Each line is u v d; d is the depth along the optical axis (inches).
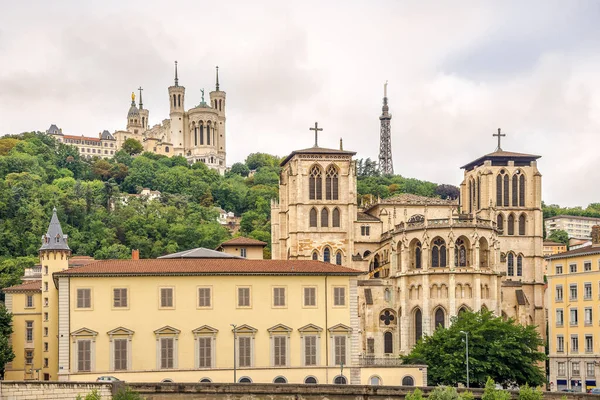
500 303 7047.2
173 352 5388.8
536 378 5713.6
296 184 7726.4
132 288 5398.6
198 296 5462.6
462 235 6953.7
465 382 5600.4
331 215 7746.1
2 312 6299.2
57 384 3801.7
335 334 5595.5
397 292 7209.6
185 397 4266.7
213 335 5447.8
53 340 6378.0
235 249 7337.6
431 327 6904.5
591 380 6481.3
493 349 5639.8
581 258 6658.5
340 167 7795.3
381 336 7219.5
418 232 7052.2
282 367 5497.1
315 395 4306.1
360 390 4313.5
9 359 6097.4
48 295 6417.3
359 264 7677.2
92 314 5339.6
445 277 6909.5
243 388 4296.3
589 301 6545.3
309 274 5595.5
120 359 5334.6
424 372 5654.5
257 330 5502.0
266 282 5556.1
